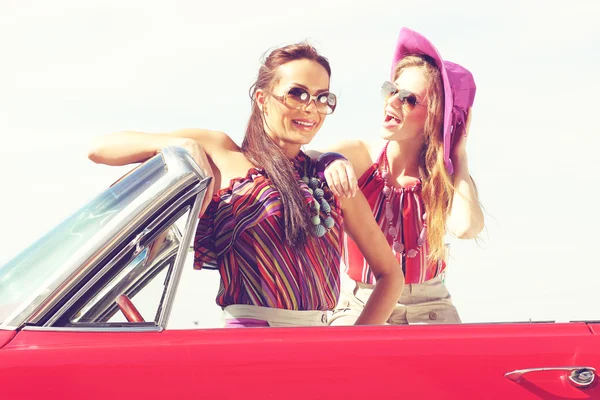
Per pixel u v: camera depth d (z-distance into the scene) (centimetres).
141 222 245
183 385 227
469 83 414
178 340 236
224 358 230
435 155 401
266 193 304
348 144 410
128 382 225
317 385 231
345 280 394
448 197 404
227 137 324
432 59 407
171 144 302
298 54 321
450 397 235
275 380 230
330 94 323
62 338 235
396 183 405
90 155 309
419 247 397
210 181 253
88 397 223
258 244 299
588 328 253
